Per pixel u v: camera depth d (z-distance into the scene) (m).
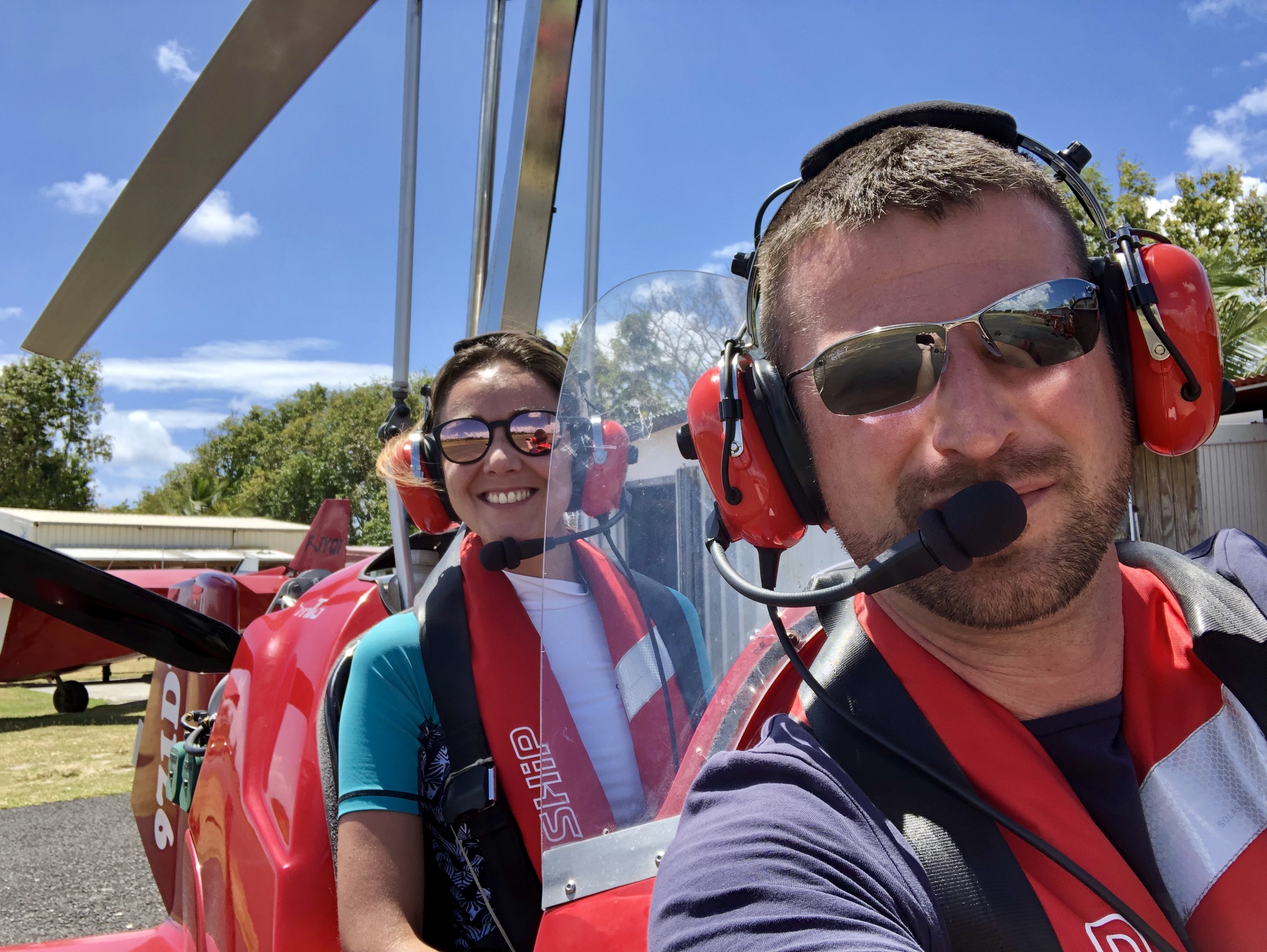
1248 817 0.64
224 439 42.25
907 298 0.67
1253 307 9.18
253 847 1.30
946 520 0.60
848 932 0.51
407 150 1.58
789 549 1.04
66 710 10.48
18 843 4.84
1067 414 0.64
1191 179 16.66
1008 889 0.57
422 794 1.27
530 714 1.24
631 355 1.09
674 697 0.96
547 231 1.62
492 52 1.70
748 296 0.87
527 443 1.43
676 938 0.56
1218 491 6.74
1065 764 0.67
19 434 28.88
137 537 18.61
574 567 1.04
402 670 1.30
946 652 0.70
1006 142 0.77
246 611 7.79
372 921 1.12
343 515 6.38
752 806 0.62
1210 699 0.70
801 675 0.72
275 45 1.36
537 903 1.17
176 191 1.54
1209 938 0.61
